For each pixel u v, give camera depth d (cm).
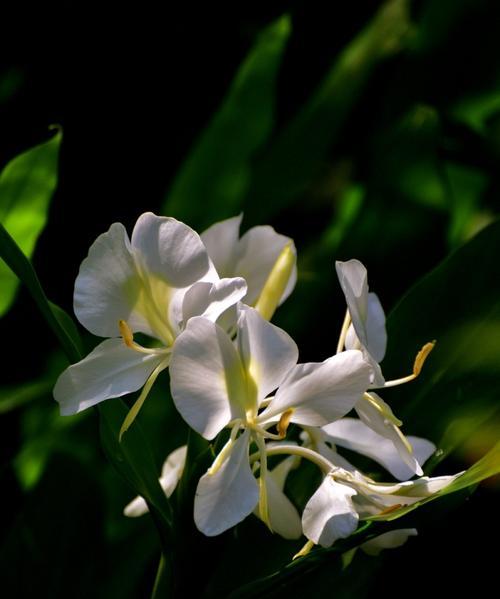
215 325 102
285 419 103
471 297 118
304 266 136
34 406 138
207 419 103
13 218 122
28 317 163
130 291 106
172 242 106
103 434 107
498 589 130
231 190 139
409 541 130
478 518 131
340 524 103
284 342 103
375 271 133
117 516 129
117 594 125
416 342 118
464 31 153
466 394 116
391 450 112
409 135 136
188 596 108
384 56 156
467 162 160
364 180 150
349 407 103
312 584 117
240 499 102
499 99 157
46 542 124
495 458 102
